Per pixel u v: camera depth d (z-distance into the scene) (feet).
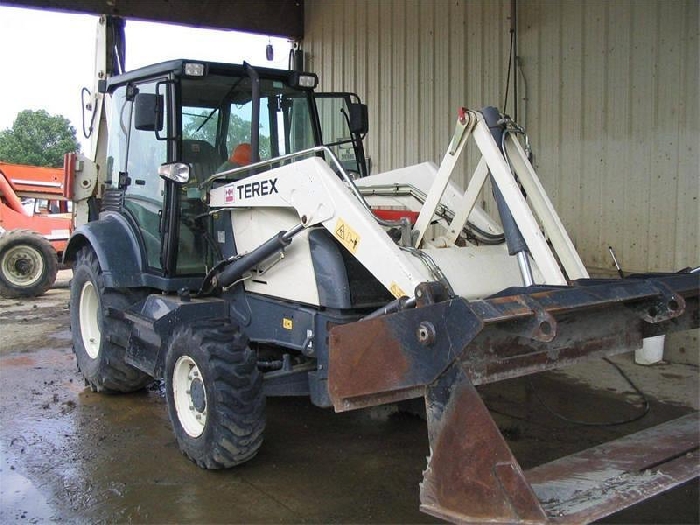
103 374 15.90
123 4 29.07
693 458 8.71
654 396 15.92
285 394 12.03
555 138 21.52
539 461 12.26
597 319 9.39
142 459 12.65
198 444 11.81
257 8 32.04
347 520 10.28
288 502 10.88
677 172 18.44
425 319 7.81
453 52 25.11
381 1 28.32
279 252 12.31
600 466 8.45
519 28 22.39
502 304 7.63
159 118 13.25
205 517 10.42
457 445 7.52
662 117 18.66
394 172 15.26
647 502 10.72
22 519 10.43
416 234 11.51
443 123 25.91
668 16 18.31
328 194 11.17
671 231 18.69
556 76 21.34
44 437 13.83
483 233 12.93
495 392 16.51
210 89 14.21
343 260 11.51
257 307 12.96
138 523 10.27
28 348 21.66
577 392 16.37
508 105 23.00
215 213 13.96
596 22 20.04
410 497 11.03
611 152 19.98
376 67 28.91
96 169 20.31
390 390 8.30
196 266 14.19
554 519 6.96
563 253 11.28
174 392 12.44
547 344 8.85
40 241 32.60
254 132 13.48
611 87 19.83
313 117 15.78
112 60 20.48
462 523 7.41
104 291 15.67
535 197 11.47
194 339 11.76
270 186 12.30
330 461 12.49
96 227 15.64
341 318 11.32
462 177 24.50
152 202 14.61
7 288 31.91
